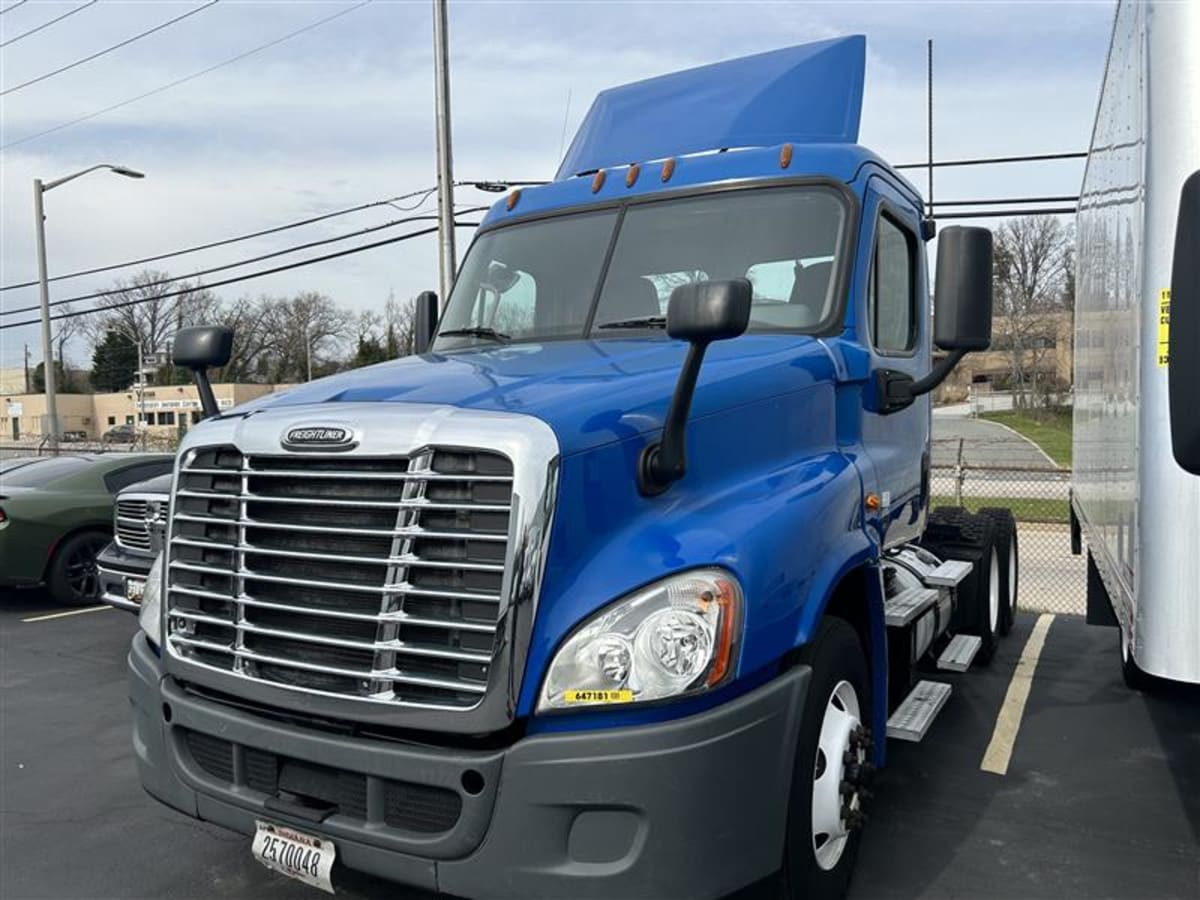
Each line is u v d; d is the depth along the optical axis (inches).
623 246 173.6
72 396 3486.7
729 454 126.6
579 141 209.2
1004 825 167.8
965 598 266.4
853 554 129.9
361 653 110.5
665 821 99.2
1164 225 120.7
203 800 124.6
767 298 161.5
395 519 107.7
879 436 171.9
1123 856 155.8
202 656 126.0
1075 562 506.0
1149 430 122.0
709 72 199.9
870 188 169.9
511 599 101.7
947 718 228.4
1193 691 243.8
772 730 108.7
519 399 112.7
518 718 103.0
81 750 219.6
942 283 152.6
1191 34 118.7
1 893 152.6
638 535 110.0
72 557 388.8
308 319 3609.7
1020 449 1315.2
